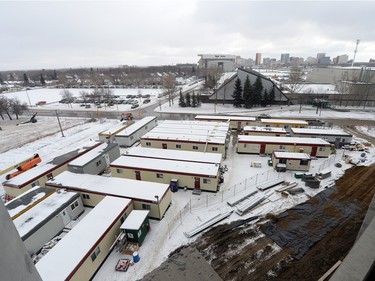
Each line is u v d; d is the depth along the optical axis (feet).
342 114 177.99
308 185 80.94
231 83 220.64
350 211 67.82
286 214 67.97
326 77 331.16
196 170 82.28
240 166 99.50
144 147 111.34
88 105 236.02
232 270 51.13
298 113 183.73
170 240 60.44
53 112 220.23
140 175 86.48
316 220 64.95
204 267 52.13
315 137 117.60
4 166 108.88
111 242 57.72
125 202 65.46
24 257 8.75
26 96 338.34
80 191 73.15
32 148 128.47
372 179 83.61
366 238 15.01
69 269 45.62
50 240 61.67
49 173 88.02
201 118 151.94
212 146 106.52
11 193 80.23
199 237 61.00
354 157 102.42
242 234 61.21
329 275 48.52
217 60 596.29
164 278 50.08
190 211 71.36
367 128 143.02
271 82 206.80
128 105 239.91
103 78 471.62
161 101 253.44
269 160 100.12
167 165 86.43
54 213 63.00
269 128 127.75
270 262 52.65
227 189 82.33
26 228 57.41
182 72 655.76
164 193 69.67
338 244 56.59
